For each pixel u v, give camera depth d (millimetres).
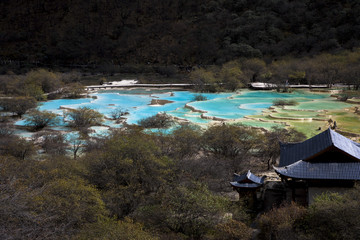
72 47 179750
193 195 21875
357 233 16516
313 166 22828
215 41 173750
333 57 117188
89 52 181250
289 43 158375
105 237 16875
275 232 18344
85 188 21547
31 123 58062
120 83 123500
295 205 20766
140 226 19109
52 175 24281
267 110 68375
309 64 113938
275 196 26734
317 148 23234
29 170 26156
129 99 92188
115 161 27016
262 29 170250
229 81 102812
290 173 22672
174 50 178375
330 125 52531
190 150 36281
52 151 42625
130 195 24453
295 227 18234
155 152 30547
